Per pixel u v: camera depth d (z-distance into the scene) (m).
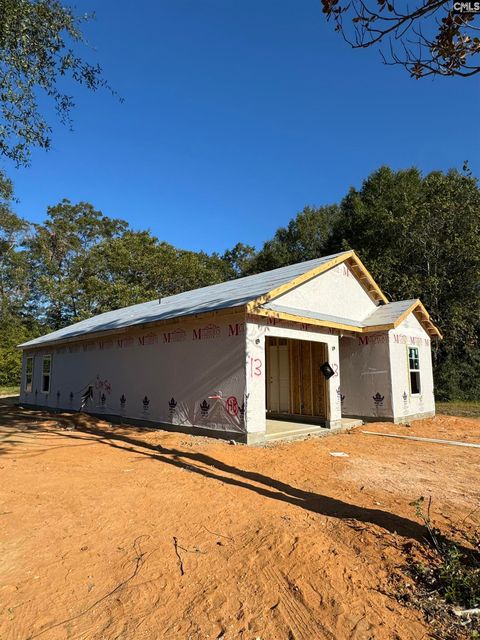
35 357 18.95
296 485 5.98
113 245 36.19
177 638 2.77
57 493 5.52
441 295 21.66
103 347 13.92
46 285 35.00
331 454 8.16
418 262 22.70
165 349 11.27
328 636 2.77
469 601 3.07
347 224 27.17
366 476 6.52
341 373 13.77
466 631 2.79
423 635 2.76
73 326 19.91
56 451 8.19
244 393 9.04
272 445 9.09
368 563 3.66
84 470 6.68
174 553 3.89
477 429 11.80
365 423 12.85
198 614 3.01
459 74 4.20
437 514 4.80
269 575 3.49
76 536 4.25
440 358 22.48
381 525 4.43
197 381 10.20
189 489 5.66
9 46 7.55
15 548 3.99
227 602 3.14
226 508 4.95
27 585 3.38
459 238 20.55
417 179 26.17
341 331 12.47
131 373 12.44
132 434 10.23
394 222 22.09
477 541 3.97
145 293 33.00
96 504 5.11
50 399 16.98
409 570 3.52
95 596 3.24
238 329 9.37
